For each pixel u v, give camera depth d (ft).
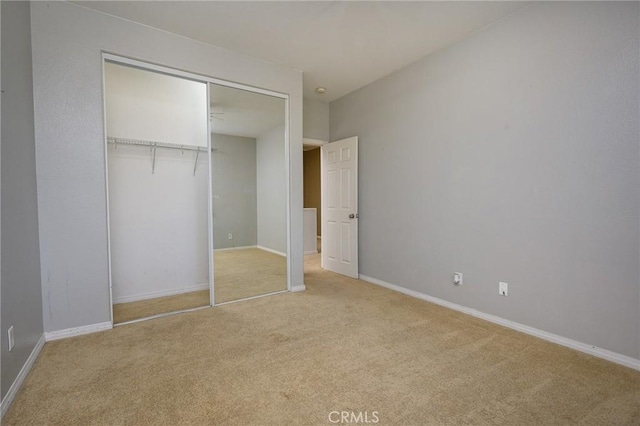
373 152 13.23
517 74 8.26
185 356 7.09
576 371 6.46
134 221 11.18
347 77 12.65
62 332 7.98
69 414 5.16
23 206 6.55
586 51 7.02
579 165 7.20
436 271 10.68
